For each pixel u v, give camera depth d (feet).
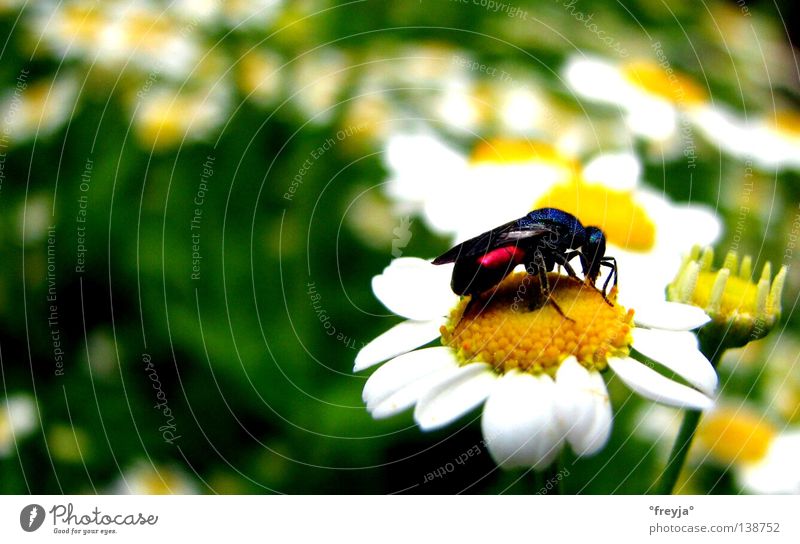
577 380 0.26
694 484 0.33
